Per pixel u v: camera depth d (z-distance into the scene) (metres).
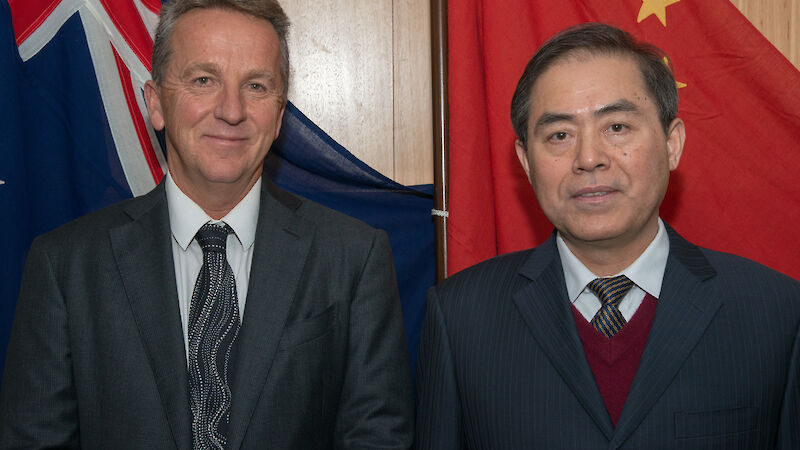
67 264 1.19
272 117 1.21
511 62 1.73
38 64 1.69
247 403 1.10
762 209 1.67
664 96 1.08
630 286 1.10
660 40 1.70
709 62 1.69
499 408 1.09
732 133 1.68
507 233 1.73
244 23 1.18
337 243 1.27
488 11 1.74
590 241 1.05
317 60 1.87
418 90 1.89
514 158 1.73
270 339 1.15
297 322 1.19
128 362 1.13
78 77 1.71
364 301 1.25
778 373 1.02
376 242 1.30
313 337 1.19
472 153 1.73
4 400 1.16
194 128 1.15
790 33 1.87
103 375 1.13
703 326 1.03
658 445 0.99
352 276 1.26
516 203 1.73
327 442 1.21
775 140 1.66
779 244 1.66
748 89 1.67
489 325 1.15
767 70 1.66
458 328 1.17
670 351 1.02
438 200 1.78
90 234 1.22
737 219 1.68
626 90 1.04
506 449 1.07
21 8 1.69
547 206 1.09
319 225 1.29
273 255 1.21
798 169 1.65
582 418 1.03
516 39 1.74
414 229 1.86
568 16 1.73
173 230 1.23
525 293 1.14
